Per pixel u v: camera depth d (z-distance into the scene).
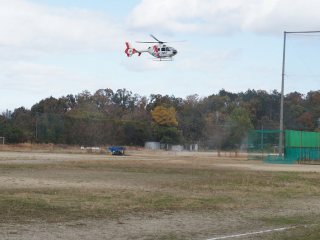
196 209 16.92
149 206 17.25
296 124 156.00
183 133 139.38
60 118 113.38
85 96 154.12
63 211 15.52
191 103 156.50
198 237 11.87
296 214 16.20
